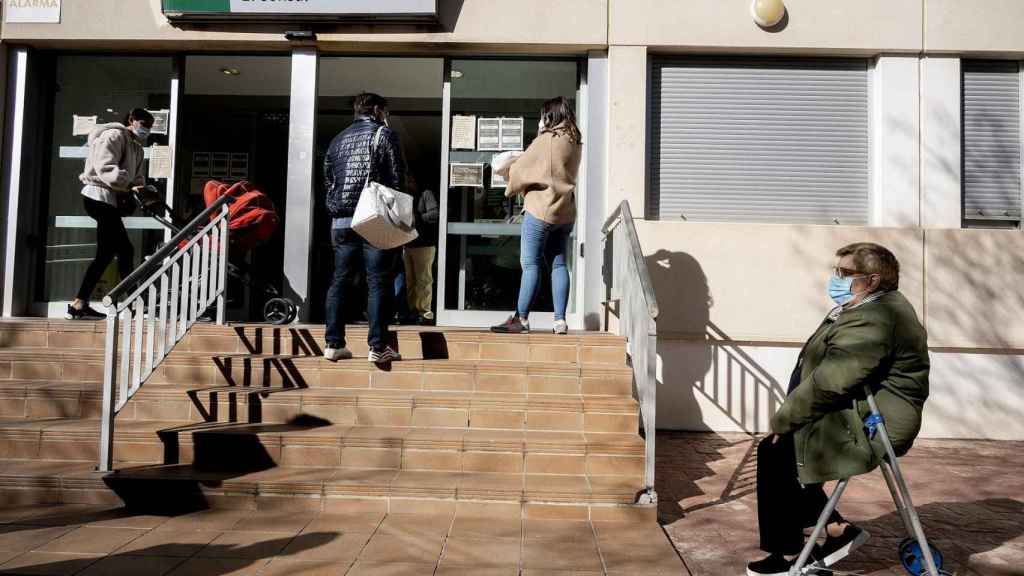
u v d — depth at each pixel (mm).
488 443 3992
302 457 4020
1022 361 5855
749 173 6203
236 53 6520
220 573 2938
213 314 6742
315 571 2980
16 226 6266
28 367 4793
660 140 6242
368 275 4621
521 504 3697
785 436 2969
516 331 5051
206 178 8289
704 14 6078
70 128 6586
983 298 5805
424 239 6965
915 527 2709
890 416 2746
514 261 6488
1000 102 6137
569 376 4582
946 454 5301
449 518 3678
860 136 6199
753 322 5867
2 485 3756
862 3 6020
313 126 6266
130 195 5816
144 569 2959
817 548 3047
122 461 4031
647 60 6227
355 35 6176
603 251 6102
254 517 3625
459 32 6145
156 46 6355
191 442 4012
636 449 3961
